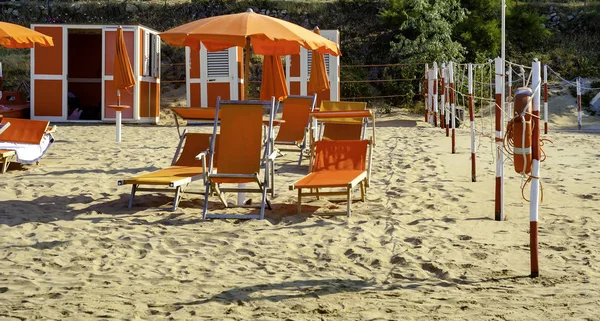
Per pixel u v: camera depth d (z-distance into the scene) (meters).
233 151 8.71
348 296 5.36
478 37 27.00
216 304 5.19
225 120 8.81
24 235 7.34
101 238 7.20
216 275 5.99
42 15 29.41
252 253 6.71
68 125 21.27
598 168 11.70
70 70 24.17
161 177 8.66
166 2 30.25
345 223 7.86
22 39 12.57
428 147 14.90
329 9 29.45
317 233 7.45
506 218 8.01
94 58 24.25
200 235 7.40
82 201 9.10
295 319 4.85
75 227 7.67
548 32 27.38
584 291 5.37
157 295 5.44
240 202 8.98
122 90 21.88
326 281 5.79
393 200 9.14
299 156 13.58
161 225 7.83
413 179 10.73
